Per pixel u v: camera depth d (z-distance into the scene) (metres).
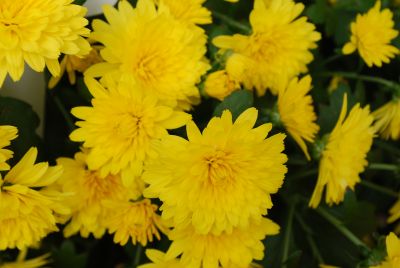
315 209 0.43
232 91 0.37
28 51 0.33
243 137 0.33
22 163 0.34
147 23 0.35
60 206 0.35
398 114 0.43
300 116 0.39
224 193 0.34
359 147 0.39
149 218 0.37
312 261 0.44
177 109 0.37
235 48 0.38
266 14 0.39
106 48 0.35
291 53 0.40
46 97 0.40
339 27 0.44
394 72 0.46
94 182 0.38
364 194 0.47
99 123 0.35
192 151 0.33
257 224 0.36
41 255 0.41
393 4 0.45
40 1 0.33
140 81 0.36
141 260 0.41
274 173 0.34
